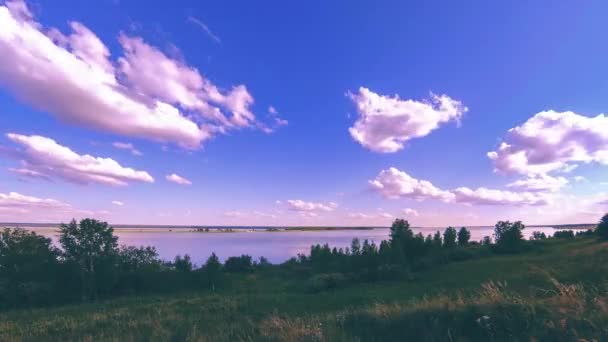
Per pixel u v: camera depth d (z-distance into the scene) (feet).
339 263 301.43
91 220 180.55
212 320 38.60
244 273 291.99
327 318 25.03
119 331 31.45
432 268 272.31
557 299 20.47
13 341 37.99
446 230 368.27
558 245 330.34
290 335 19.97
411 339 18.93
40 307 152.35
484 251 331.77
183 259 251.19
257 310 70.54
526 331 17.61
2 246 172.55
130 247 223.71
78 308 120.47
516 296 21.11
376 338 19.56
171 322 36.11
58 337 37.83
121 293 192.44
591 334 16.20
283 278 263.49
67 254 175.42
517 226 332.19
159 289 204.54
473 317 19.69
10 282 161.38
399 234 321.52
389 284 202.80
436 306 22.03
